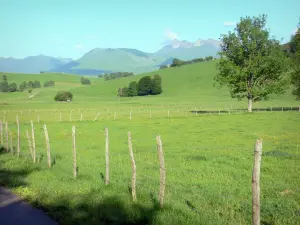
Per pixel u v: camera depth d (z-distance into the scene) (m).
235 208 12.02
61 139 35.72
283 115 54.75
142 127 45.19
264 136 33.97
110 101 159.12
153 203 12.02
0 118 68.62
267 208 11.96
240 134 36.09
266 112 61.38
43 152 26.61
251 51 65.56
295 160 21.77
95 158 24.23
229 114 60.16
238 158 22.64
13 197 13.84
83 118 67.56
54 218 11.34
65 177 16.78
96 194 13.30
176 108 99.62
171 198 13.02
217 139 33.16
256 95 64.75
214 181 16.53
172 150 27.62
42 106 122.25
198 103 125.38
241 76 64.19
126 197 12.74
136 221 10.64
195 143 31.11
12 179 16.45
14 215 11.72
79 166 20.48
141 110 93.12
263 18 66.31
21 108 110.25
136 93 194.00
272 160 21.83
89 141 33.88
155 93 189.50
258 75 65.38
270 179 16.86
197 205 12.32
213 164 21.14
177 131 40.25
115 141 33.44
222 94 162.38
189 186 15.76
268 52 65.75
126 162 22.42
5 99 186.62
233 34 66.81
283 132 36.38
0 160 21.81
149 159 23.64
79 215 11.21
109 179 16.44
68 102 153.62
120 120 55.62
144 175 18.03
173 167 20.66
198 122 49.34
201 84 194.50
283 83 64.00
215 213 11.41
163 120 53.44
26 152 26.19
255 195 8.88
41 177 16.81
